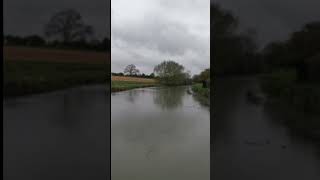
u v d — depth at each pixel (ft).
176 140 17.40
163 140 17.31
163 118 22.56
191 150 15.78
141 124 21.07
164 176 12.92
